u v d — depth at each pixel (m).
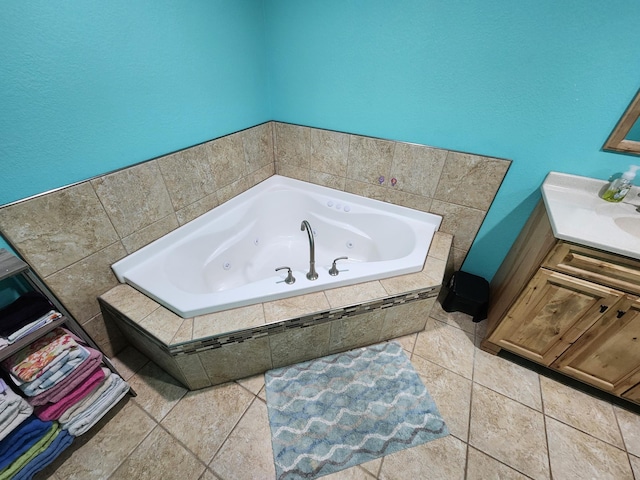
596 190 1.33
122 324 1.35
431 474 1.13
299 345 1.42
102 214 1.25
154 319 1.23
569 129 1.28
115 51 1.12
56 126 1.04
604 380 1.31
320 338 1.43
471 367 1.53
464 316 1.82
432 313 1.84
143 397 1.37
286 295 1.33
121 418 1.29
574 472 1.15
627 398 1.30
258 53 1.78
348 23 1.49
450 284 1.92
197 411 1.32
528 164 1.43
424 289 1.42
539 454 1.20
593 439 1.25
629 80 1.10
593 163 1.30
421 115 1.56
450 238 1.77
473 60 1.32
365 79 1.60
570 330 1.26
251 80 1.80
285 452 1.19
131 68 1.19
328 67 1.67
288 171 2.22
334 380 1.45
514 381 1.46
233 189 1.94
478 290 1.75
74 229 1.17
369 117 1.71
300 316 1.27
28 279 0.95
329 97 1.77
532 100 1.29
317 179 2.13
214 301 1.25
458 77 1.39
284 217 2.23
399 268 1.46
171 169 1.49
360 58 1.56
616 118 1.18
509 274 1.56
